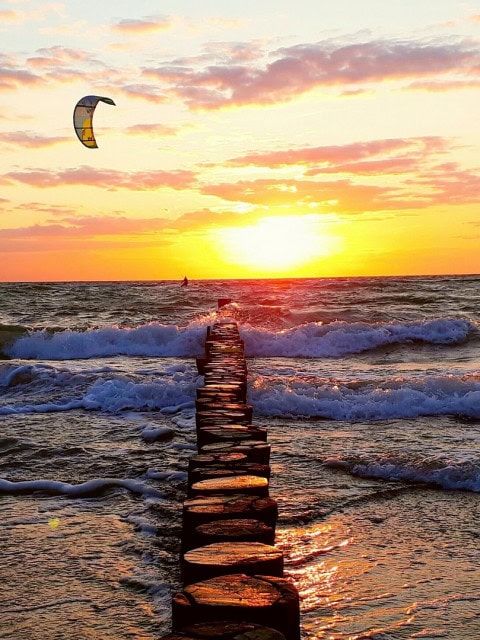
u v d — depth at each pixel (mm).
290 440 7773
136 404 10000
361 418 9102
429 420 8867
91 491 5941
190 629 2273
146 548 4586
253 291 43250
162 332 18344
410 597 3811
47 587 4000
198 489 3986
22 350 17484
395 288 44719
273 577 2672
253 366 14836
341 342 18016
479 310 27094
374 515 5215
